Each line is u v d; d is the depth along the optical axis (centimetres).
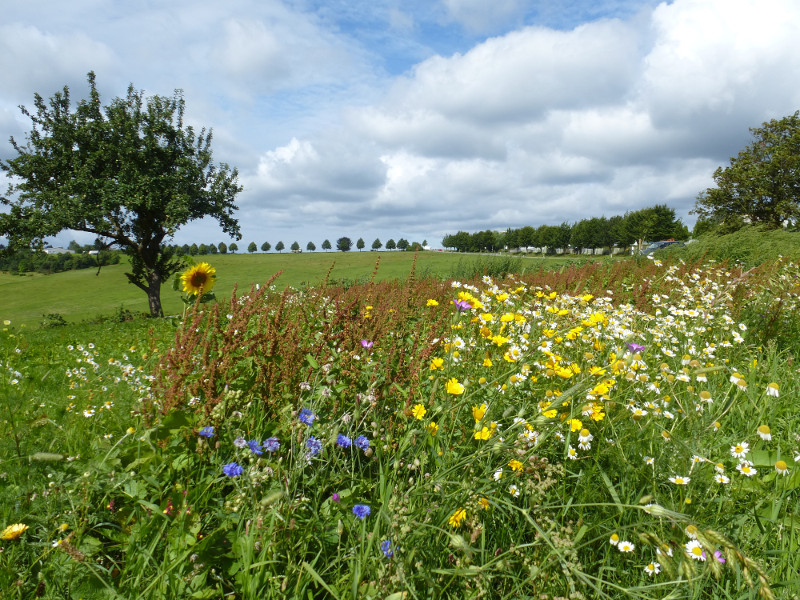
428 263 3528
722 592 190
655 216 6812
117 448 250
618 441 239
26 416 307
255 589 169
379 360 346
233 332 309
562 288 1089
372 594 159
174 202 3009
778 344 535
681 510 207
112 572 195
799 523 216
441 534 190
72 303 5019
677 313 603
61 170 3008
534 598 178
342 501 208
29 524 209
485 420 236
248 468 202
